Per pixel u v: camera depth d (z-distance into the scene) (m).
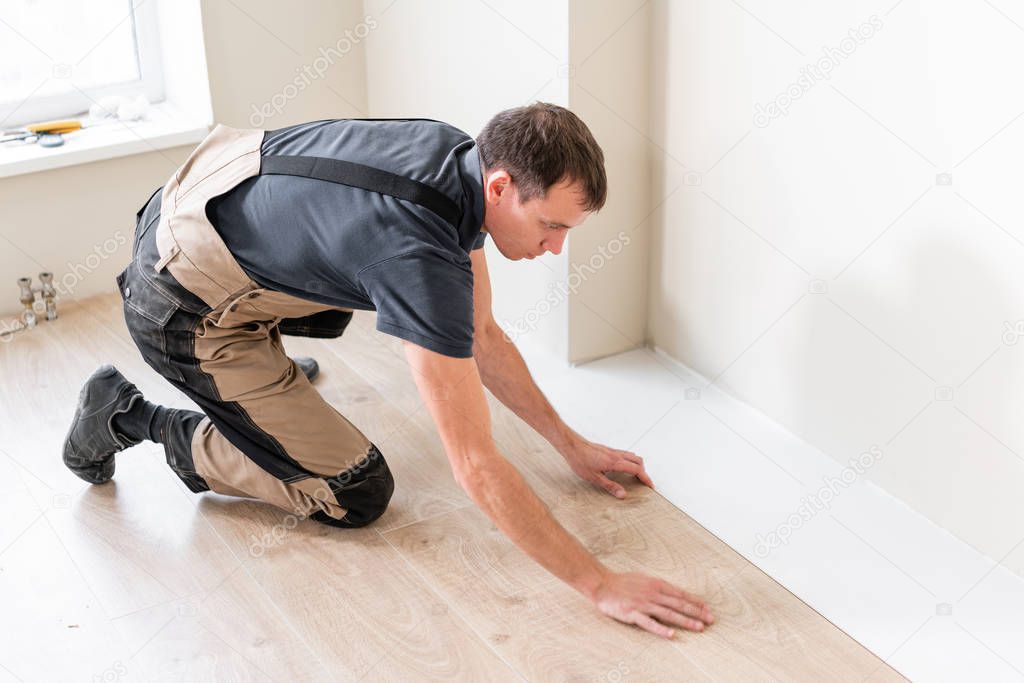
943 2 1.94
